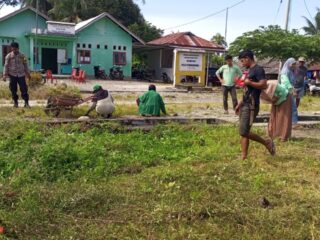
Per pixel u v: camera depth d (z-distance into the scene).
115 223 2.91
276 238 2.75
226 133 5.96
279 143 5.57
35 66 21.34
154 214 3.02
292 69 6.66
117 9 30.00
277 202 3.34
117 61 23.14
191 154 4.80
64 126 5.70
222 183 3.73
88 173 3.95
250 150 5.05
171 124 6.25
